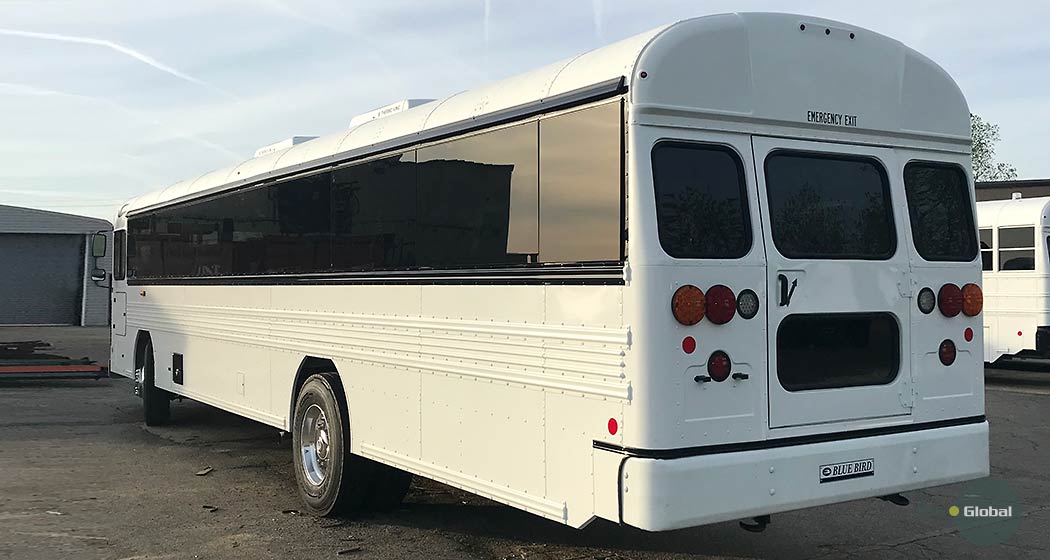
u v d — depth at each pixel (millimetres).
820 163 4527
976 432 4898
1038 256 13391
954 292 4887
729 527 6121
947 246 4957
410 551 5520
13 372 14102
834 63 4555
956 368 4906
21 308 29844
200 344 8664
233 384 7926
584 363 4176
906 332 4723
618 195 4023
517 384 4598
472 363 4918
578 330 4215
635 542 5734
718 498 3996
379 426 5766
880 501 6879
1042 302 13328
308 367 6781
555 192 4379
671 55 4055
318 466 6434
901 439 4605
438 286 5207
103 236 11445
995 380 14922
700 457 3979
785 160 4418
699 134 4121
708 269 4059
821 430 4379
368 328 5891
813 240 4453
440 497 6879
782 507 4176
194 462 8211
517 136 4648
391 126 5828
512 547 5609
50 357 15461
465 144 5035
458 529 6008
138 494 6973
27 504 6645
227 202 8086
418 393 5387
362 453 5934
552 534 5898
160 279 9742
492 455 4773
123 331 11102
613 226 4047
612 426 4020
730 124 4211
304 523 6160
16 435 9688
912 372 4730
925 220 4891
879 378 4633
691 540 5797
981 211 14273
